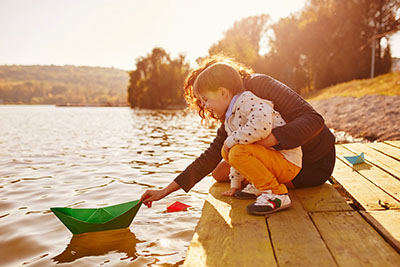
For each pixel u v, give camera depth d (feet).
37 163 19.97
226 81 7.72
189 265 5.55
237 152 7.57
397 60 115.96
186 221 9.99
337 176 11.03
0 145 28.48
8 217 10.69
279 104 8.05
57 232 9.37
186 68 159.74
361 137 26.78
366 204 8.27
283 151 7.92
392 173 11.01
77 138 33.58
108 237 8.89
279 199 7.63
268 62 137.90
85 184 14.78
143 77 174.09
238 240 6.40
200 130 40.81
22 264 7.59
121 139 31.99
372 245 6.02
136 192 13.42
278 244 6.19
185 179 8.99
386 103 32.78
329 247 6.00
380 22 114.73
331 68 119.34
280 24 135.64
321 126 7.76
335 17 119.24
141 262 7.53
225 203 8.50
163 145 27.14
